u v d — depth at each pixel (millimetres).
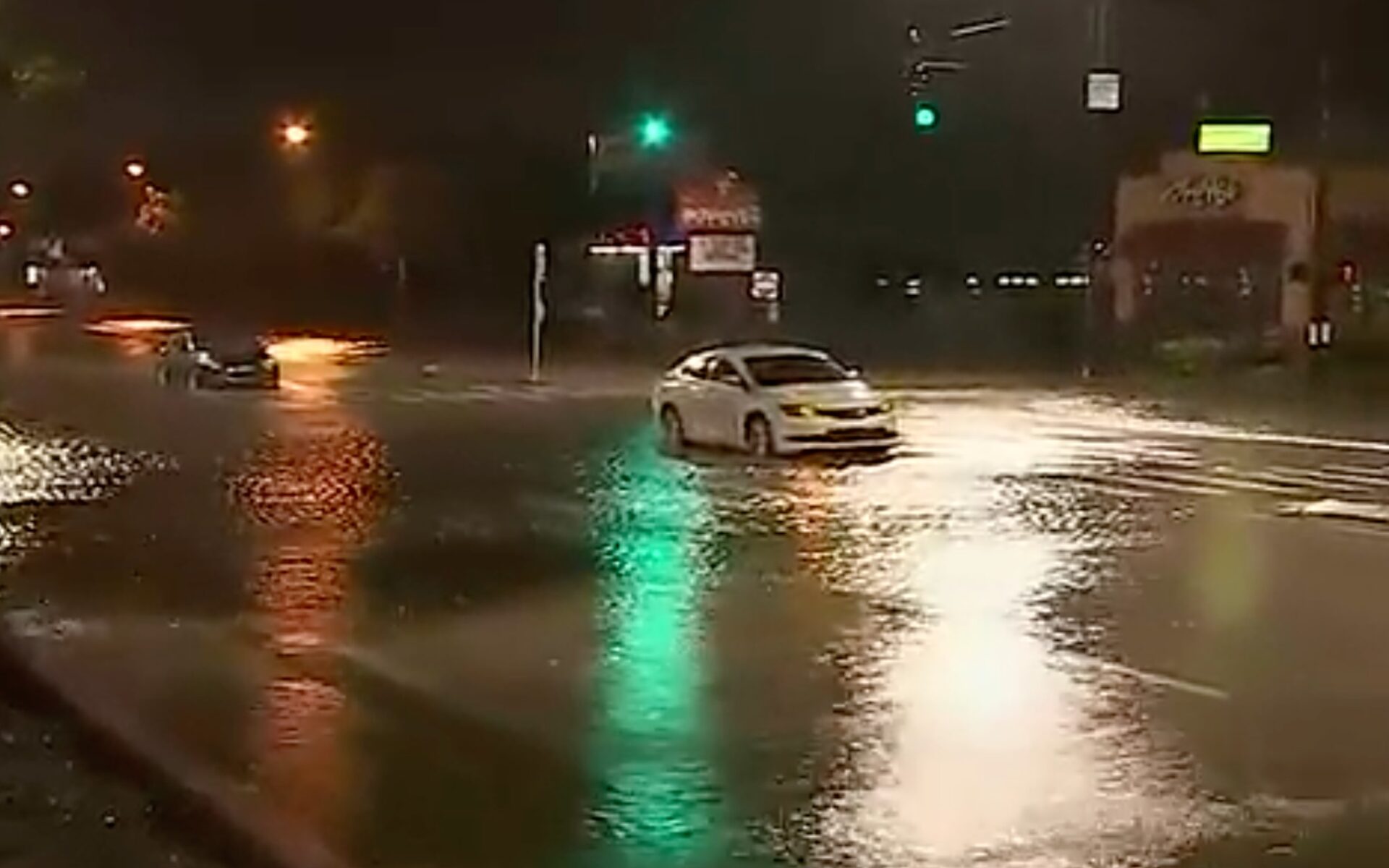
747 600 16359
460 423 36938
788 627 15055
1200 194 55188
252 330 72062
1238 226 54906
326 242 83500
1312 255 50344
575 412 39844
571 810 9703
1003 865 8727
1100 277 56531
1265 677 13062
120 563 18891
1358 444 32312
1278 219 54438
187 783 10211
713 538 20406
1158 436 33750
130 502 24250
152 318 89125
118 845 9000
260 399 43969
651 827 9406
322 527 21609
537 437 33812
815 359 31359
